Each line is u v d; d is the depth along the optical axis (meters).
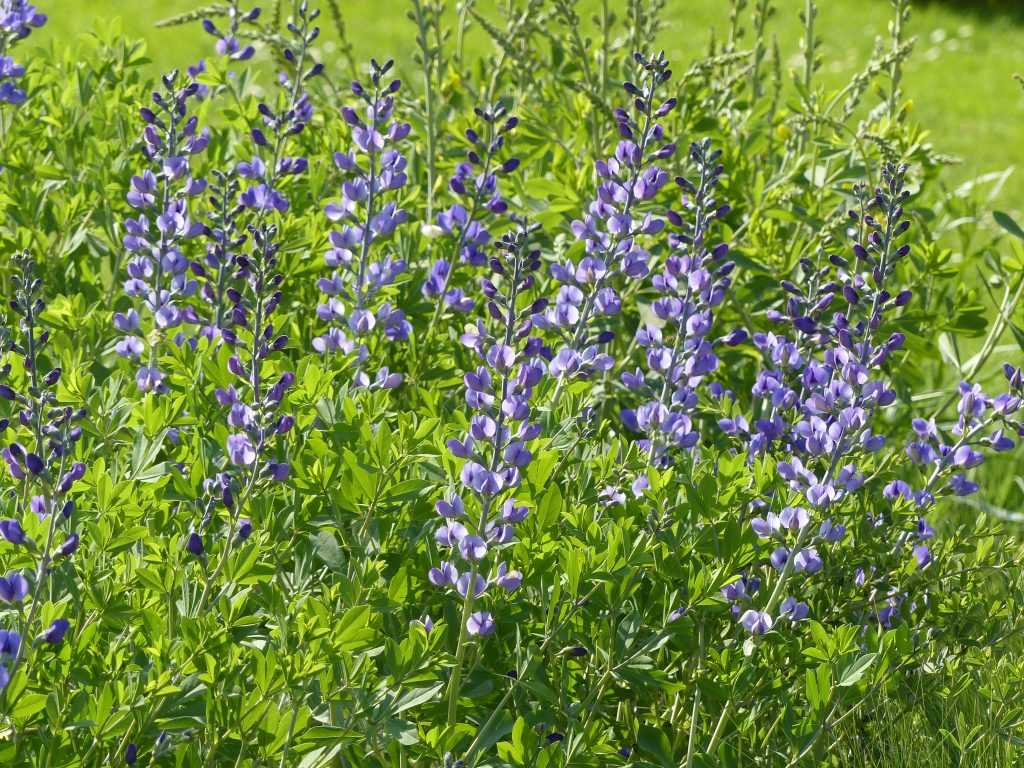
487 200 4.17
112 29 5.82
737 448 4.18
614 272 3.78
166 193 4.21
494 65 6.29
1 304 4.42
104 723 2.72
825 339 3.94
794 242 5.22
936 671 3.87
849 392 3.43
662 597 3.46
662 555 3.45
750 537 3.41
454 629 3.35
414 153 5.70
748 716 3.49
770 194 5.35
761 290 5.05
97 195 5.01
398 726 2.93
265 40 5.27
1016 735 3.73
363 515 3.36
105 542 3.14
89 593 3.00
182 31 17.39
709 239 5.11
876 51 5.80
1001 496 5.79
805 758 3.47
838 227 5.04
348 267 4.08
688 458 3.73
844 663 3.29
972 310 5.28
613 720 3.56
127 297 4.74
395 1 19.78
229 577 3.04
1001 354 7.04
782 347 3.91
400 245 4.76
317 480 3.35
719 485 3.54
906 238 5.52
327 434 3.66
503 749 2.98
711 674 3.53
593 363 3.71
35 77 5.50
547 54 6.16
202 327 4.16
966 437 3.66
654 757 3.45
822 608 3.99
